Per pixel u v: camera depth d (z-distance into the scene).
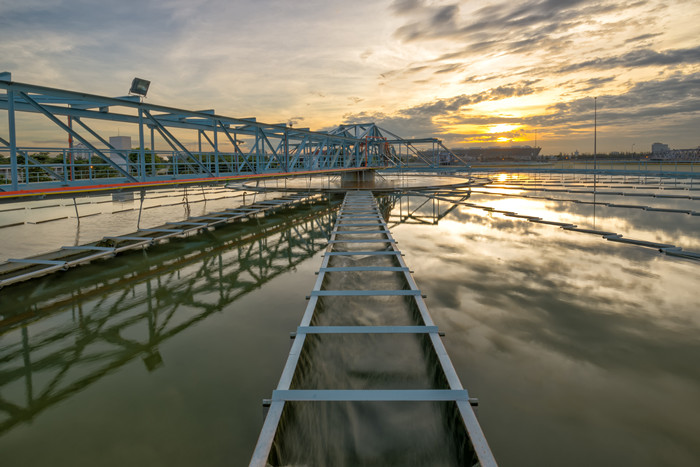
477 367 6.25
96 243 13.84
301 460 3.82
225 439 4.74
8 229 16.92
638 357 6.53
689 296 9.30
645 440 4.59
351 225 17.69
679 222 19.70
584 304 8.84
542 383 5.79
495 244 15.16
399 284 9.02
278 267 12.93
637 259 12.72
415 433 4.07
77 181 12.55
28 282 10.89
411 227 19.55
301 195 33.62
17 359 6.93
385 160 64.31
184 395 5.71
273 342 7.43
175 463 4.35
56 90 11.02
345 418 4.28
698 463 4.23
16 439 4.82
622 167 70.25
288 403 4.35
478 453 3.49
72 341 7.59
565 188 39.97
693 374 6.00
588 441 4.59
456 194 35.53
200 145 20.45
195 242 16.45
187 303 9.58
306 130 29.70
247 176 20.70
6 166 11.62
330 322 6.98
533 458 4.32
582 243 15.27
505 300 9.12
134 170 25.42
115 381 6.14
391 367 5.37
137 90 14.10
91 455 4.52
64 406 5.49
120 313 8.97
